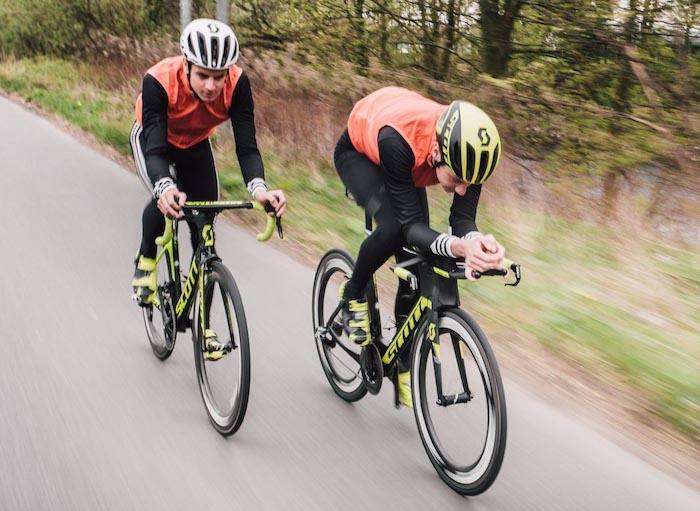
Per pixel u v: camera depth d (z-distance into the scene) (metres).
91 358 3.92
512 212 7.04
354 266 3.48
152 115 3.40
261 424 3.42
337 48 10.46
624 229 6.79
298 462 3.12
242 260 5.66
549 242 6.34
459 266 2.92
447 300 3.02
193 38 3.12
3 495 2.77
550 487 3.02
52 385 3.62
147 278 3.90
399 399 3.45
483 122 2.69
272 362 4.05
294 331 4.44
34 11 16.17
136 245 5.75
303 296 4.98
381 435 3.39
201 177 3.94
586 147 8.30
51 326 4.26
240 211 6.95
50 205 6.70
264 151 8.63
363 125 3.39
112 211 6.64
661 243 6.58
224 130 9.05
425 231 2.89
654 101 8.34
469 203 3.04
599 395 3.80
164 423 3.35
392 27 10.66
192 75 3.26
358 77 9.66
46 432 3.21
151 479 2.92
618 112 8.45
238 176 7.78
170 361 3.98
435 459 3.07
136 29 14.20
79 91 13.03
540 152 8.65
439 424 3.19
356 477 3.03
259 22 10.80
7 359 3.84
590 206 7.39
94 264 5.27
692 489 3.05
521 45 10.05
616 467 3.18
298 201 7.26
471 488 2.88
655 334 4.46
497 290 5.12
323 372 3.97
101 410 3.42
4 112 11.62
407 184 3.06
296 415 3.52
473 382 3.10
